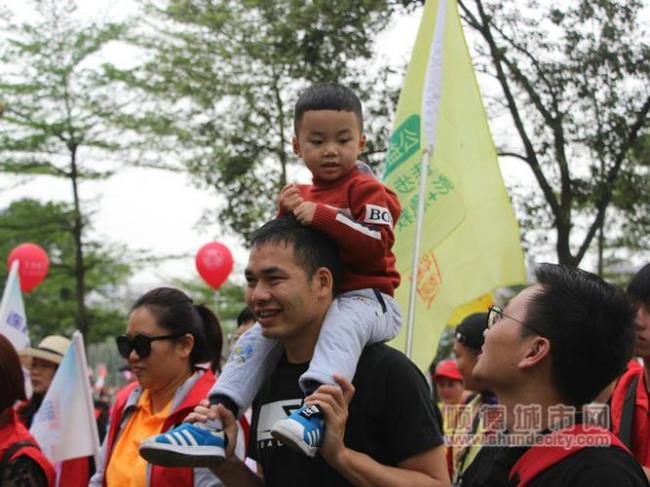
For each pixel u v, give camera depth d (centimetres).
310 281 300
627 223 1466
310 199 343
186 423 304
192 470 399
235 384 311
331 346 293
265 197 1584
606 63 1290
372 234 310
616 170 1345
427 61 545
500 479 271
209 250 1037
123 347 429
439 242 516
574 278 275
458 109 534
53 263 1972
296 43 1443
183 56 1573
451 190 521
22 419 653
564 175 1353
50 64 1733
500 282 524
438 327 515
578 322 267
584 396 270
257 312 301
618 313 270
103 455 443
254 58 1518
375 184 333
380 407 298
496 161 535
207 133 1591
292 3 1436
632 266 1891
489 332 280
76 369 544
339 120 341
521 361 271
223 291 1838
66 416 538
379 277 319
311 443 270
